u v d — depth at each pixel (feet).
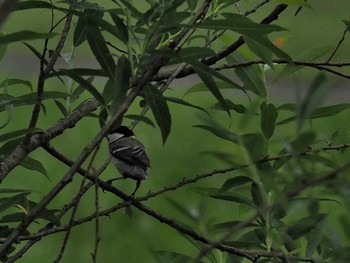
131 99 14.42
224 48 21.79
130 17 15.53
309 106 11.33
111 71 16.06
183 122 95.40
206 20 17.06
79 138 88.02
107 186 19.54
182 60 15.48
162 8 15.12
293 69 20.44
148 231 67.46
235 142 16.26
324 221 16.85
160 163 84.48
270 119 17.97
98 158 80.43
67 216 70.44
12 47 128.26
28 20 135.33
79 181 76.64
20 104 17.90
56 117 94.27
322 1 146.92
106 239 68.54
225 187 17.72
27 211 17.54
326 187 11.51
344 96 114.01
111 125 14.40
